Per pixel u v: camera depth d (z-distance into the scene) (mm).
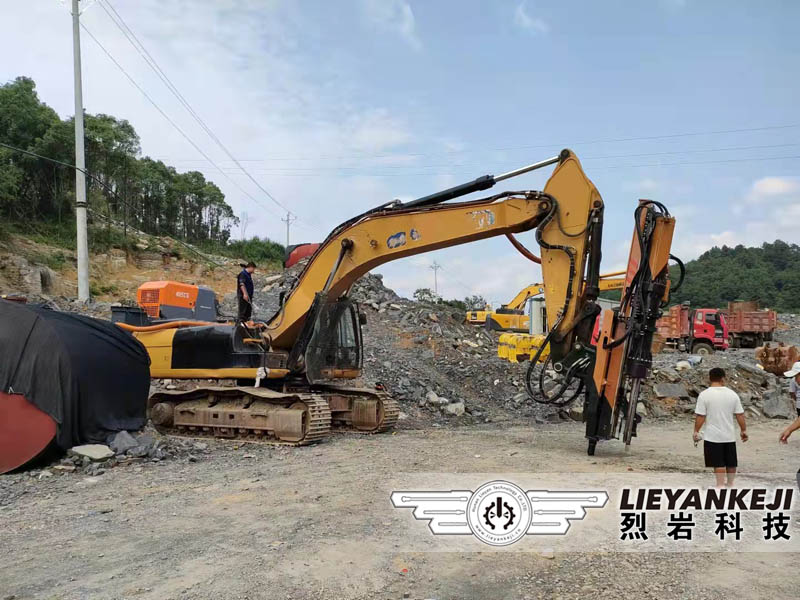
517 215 10711
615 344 9922
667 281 9977
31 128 38406
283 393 12172
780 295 99875
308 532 6141
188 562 5332
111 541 5914
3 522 6578
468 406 16656
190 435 13055
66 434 9242
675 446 11734
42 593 4707
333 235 12672
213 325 13211
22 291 27547
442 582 4918
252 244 55844
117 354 10266
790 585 4832
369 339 21562
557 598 4609
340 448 11219
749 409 16641
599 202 10102
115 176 47188
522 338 21484
